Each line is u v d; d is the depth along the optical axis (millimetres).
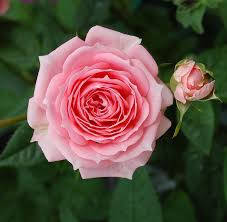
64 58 308
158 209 354
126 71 301
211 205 386
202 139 331
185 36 408
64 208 387
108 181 422
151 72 305
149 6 421
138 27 414
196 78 302
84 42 309
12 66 429
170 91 308
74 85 302
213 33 407
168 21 417
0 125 342
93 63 303
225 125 394
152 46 398
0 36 420
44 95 307
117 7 416
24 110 368
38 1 422
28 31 416
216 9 383
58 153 310
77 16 404
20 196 438
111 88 302
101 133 305
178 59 393
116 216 360
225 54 339
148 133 305
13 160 334
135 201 357
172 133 377
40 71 307
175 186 404
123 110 304
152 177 408
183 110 308
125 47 307
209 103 329
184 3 331
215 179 382
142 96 304
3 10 424
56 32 383
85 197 416
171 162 400
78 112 306
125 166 310
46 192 432
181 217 379
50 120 302
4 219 438
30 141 326
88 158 304
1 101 438
